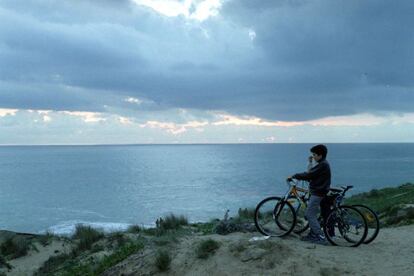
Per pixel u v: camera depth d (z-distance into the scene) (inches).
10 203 2797.7
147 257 388.8
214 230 450.6
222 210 2187.5
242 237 391.2
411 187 981.8
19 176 5482.3
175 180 4498.0
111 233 666.8
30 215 2235.5
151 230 641.0
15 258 684.1
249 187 3516.2
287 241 378.9
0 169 7185.0
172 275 349.1
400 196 847.7
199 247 364.5
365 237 375.9
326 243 377.1
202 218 1910.7
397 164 7057.1
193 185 3838.6
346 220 377.7
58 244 729.6
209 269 339.9
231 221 443.5
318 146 375.6
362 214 378.3
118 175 5467.5
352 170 5472.4
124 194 3201.3
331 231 380.2
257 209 400.2
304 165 7283.5
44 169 7126.0
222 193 3083.2
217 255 353.4
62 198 3046.3
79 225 810.8
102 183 4291.3
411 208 595.2
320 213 388.8
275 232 393.7
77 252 620.4
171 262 362.0
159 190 3454.7
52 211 2374.5
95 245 615.5
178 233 491.2
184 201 2645.2
